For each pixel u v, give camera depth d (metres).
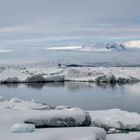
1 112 9.54
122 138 9.25
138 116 12.91
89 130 8.34
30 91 40.34
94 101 28.44
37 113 9.27
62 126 9.17
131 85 49.97
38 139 7.38
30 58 169.25
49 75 60.00
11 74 60.59
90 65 148.62
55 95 35.00
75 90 41.66
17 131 8.00
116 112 13.57
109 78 56.38
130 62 169.88
